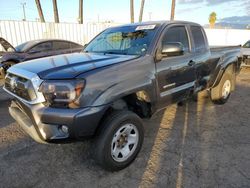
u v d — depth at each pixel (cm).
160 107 352
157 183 272
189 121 457
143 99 325
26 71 280
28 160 319
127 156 300
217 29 1998
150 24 383
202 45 446
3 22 1292
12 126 431
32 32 1391
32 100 262
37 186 267
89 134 263
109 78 272
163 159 321
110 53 363
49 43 914
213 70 487
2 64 820
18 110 314
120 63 293
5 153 336
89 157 328
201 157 326
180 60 377
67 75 253
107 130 271
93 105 256
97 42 421
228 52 540
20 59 834
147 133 402
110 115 281
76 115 245
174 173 290
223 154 334
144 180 278
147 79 314
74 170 297
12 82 302
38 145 359
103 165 281
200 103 570
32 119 265
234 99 614
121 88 280
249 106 554
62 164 310
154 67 328
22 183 271
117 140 287
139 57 320
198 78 433
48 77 255
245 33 1962
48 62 308
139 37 362
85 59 313
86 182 275
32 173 291
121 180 278
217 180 276
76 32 1566
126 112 291
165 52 336
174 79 366
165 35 359
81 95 249
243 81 882
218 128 425
